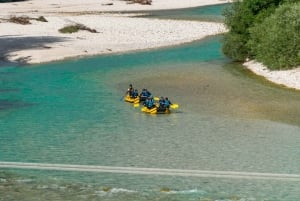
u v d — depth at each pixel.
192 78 59.53
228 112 46.03
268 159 35.19
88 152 36.56
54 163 34.59
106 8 143.50
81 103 49.41
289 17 61.28
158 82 57.75
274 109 46.78
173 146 37.69
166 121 43.66
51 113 46.09
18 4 151.88
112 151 36.72
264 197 29.75
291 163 34.53
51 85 56.84
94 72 63.44
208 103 48.97
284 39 60.31
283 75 58.94
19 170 33.44
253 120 43.66
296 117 44.38
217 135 39.97
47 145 37.94
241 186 31.17
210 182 31.70
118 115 45.44
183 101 49.75
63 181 31.91
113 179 32.16
